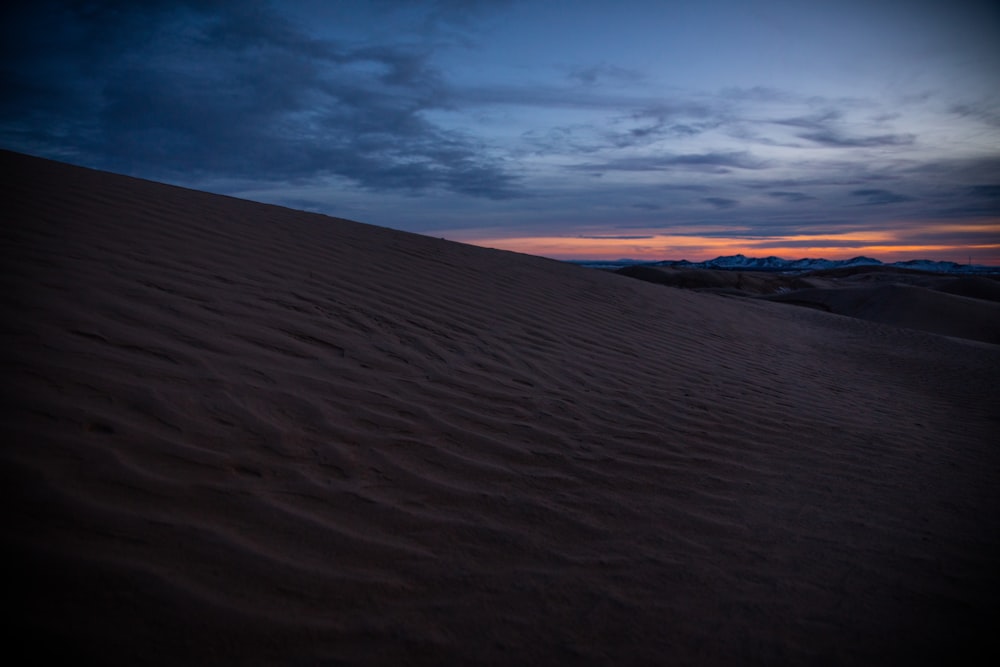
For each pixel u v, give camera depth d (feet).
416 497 7.55
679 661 5.32
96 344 8.70
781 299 118.83
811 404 15.87
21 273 10.23
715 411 13.32
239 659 4.67
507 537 7.07
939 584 6.98
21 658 4.21
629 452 10.14
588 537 7.33
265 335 10.82
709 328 26.68
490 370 12.64
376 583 5.86
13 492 5.66
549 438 10.07
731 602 6.28
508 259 28.48
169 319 10.19
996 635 6.01
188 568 5.43
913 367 28.14
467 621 5.55
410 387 10.71
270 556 5.88
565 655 5.26
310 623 5.18
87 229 13.38
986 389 23.61
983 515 9.32
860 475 10.68
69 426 6.81
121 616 4.77
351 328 12.55
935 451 12.98
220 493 6.59
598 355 16.10
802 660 5.46
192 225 16.24
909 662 5.53
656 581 6.54
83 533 5.46
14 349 7.98
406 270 19.17
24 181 16.10
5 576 4.82
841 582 6.86
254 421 8.14
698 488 9.18
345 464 7.86
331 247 18.94
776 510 8.73
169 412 7.68
